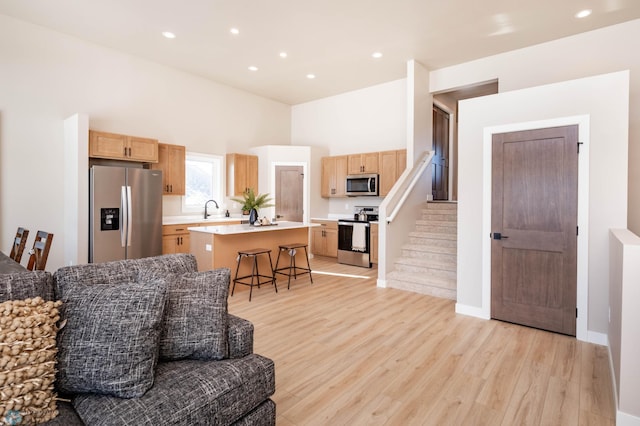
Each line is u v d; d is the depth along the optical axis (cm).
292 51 513
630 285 189
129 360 131
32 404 116
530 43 484
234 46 498
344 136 727
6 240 422
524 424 190
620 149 288
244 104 710
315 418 194
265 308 388
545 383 232
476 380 236
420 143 577
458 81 564
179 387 138
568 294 313
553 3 380
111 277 164
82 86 484
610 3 379
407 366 255
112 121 516
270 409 162
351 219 663
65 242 467
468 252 371
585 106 303
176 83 595
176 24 434
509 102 343
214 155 655
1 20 414
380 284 487
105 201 459
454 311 381
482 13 402
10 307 123
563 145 313
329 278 539
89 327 134
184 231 560
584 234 304
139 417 121
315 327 331
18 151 430
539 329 328
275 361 261
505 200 346
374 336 310
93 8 396
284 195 704
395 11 398
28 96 437
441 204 579
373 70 593
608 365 257
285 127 797
